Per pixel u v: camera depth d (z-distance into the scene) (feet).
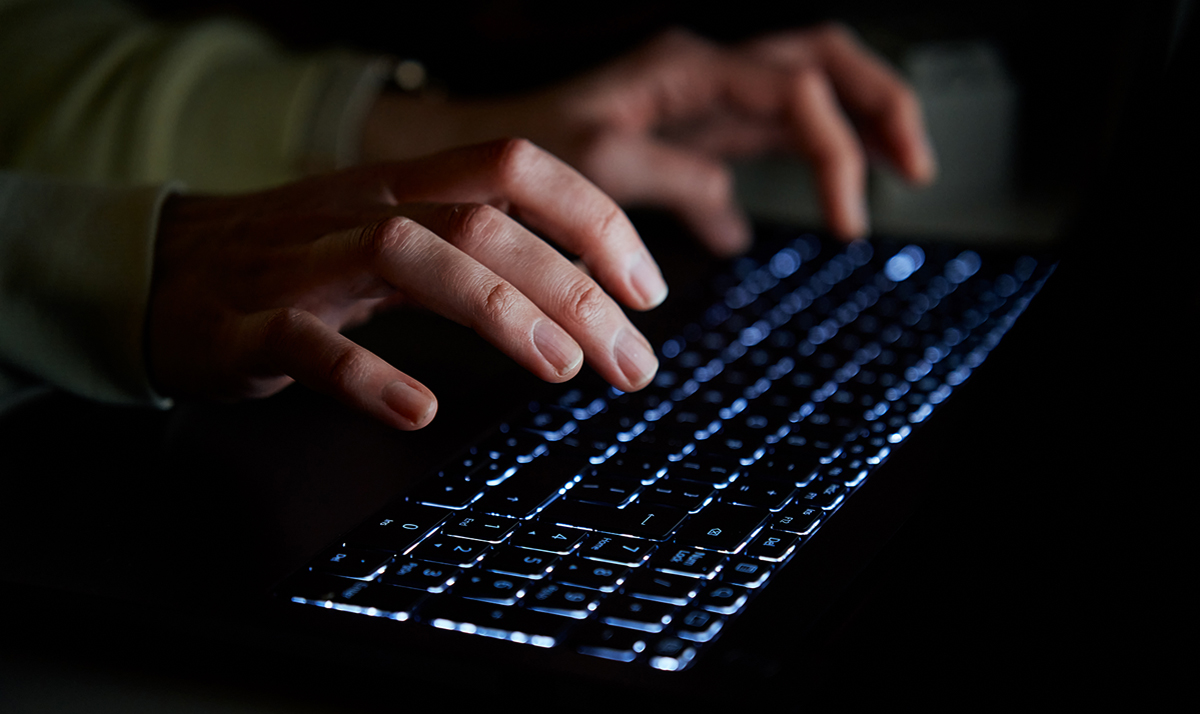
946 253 2.73
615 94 3.25
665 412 1.84
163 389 1.81
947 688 1.08
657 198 2.95
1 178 1.96
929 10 3.88
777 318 2.36
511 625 1.20
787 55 3.31
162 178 2.91
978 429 1.65
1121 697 1.06
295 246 1.75
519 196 1.78
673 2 4.15
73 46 3.04
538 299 1.59
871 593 1.24
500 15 4.30
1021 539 1.34
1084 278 2.06
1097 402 1.71
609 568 1.32
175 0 4.63
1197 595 1.21
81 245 1.84
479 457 1.66
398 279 1.60
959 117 3.20
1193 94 2.16
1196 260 2.04
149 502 1.53
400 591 1.28
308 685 1.22
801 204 3.40
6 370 1.82
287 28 4.61
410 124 3.26
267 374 1.66
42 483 1.60
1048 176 3.36
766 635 1.17
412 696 1.19
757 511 1.45
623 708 1.09
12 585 1.32
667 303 2.49
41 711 1.17
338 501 1.52
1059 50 3.65
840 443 1.68
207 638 1.26
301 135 3.13
